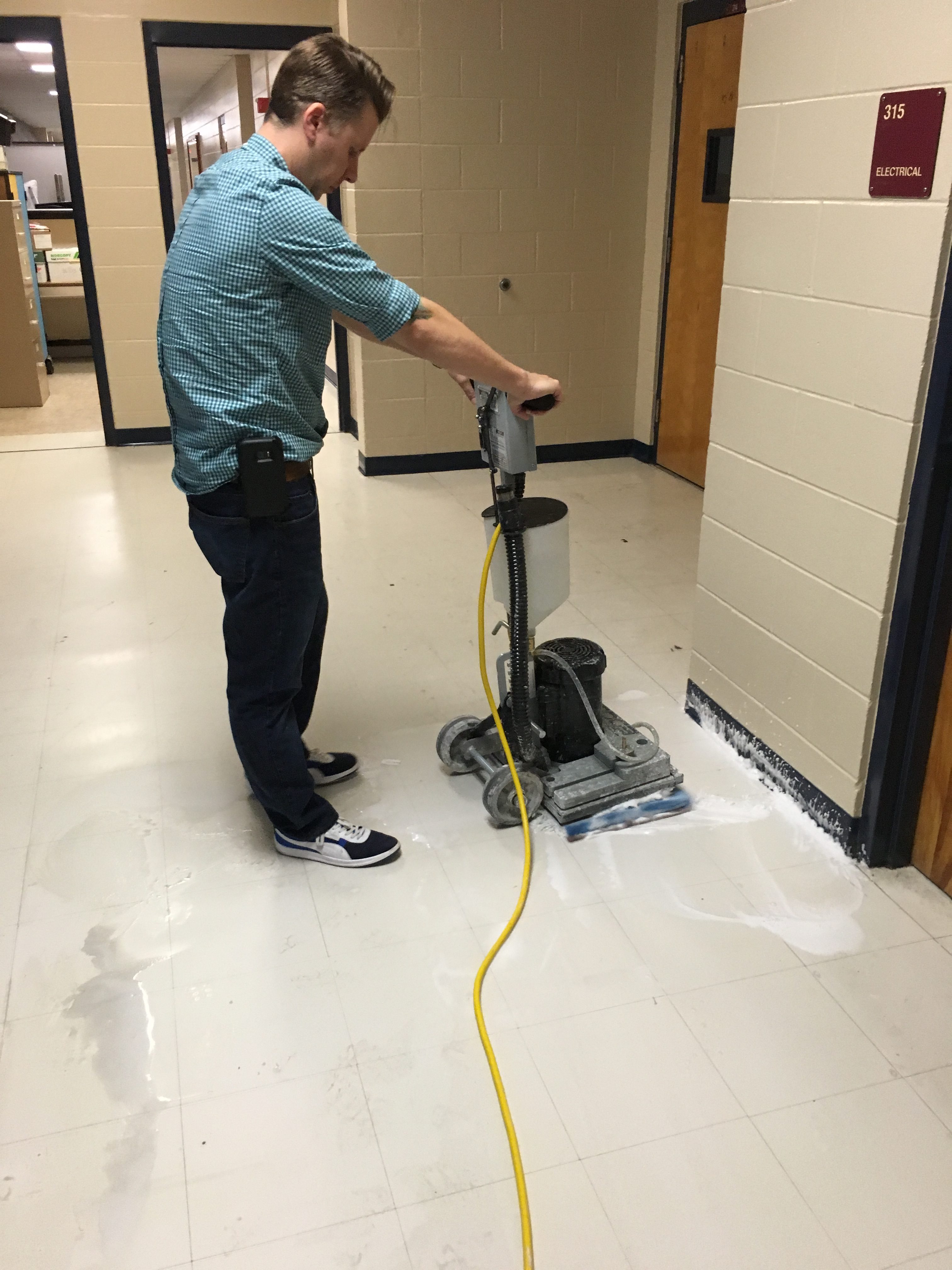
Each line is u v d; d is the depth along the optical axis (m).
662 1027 1.76
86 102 5.06
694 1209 1.45
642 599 3.57
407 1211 1.45
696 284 4.68
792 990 1.84
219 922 2.02
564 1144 1.54
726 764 2.56
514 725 2.26
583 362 5.27
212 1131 1.57
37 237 8.49
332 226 1.70
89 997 1.83
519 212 4.86
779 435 2.26
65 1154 1.54
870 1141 1.55
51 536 4.26
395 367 4.97
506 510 2.07
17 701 2.89
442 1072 1.68
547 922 2.01
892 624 1.99
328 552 4.06
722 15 4.18
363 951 1.94
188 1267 1.38
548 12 4.56
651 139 4.91
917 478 1.87
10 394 6.79
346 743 2.67
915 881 2.14
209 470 1.81
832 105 1.95
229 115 8.76
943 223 1.72
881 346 1.91
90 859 2.21
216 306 1.72
